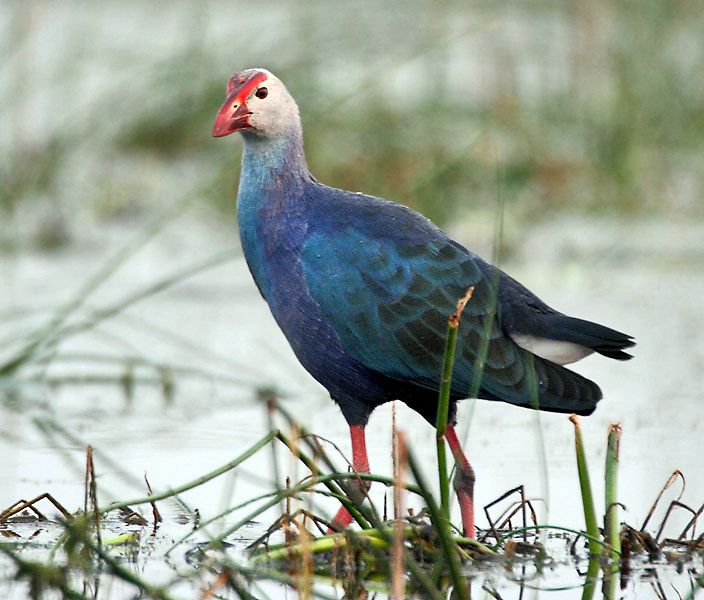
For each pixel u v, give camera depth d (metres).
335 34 19.22
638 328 13.76
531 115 19.47
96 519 7.94
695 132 19.16
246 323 14.28
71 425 11.26
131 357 12.58
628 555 8.18
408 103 19.53
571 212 18.19
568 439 10.69
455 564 7.13
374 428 11.33
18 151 18.55
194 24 21.52
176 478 9.85
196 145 19.83
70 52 20.94
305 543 7.36
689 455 10.16
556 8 20.58
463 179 18.27
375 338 8.70
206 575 7.87
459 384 8.55
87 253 17.02
